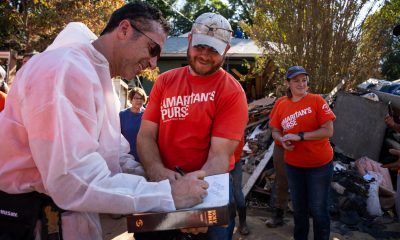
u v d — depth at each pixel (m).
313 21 7.66
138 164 1.98
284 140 3.34
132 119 4.41
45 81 1.23
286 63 8.03
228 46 2.01
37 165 1.22
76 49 1.38
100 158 1.28
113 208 1.24
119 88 8.86
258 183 5.54
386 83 6.80
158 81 2.17
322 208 3.24
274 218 4.46
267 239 4.11
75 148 1.19
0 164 1.34
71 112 1.22
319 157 3.23
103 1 11.72
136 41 1.53
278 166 4.32
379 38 7.94
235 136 1.93
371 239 4.19
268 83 10.01
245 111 2.01
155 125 2.13
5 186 1.34
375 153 5.62
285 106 3.62
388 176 5.22
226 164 1.87
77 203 1.21
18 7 13.05
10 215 1.36
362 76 7.82
